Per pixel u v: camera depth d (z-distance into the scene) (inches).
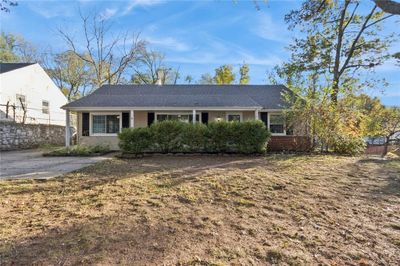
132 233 144.1
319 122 506.0
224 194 223.8
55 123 933.8
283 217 178.9
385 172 320.2
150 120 654.5
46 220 159.8
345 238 150.6
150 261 117.5
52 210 178.4
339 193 236.5
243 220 170.7
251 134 478.3
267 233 153.2
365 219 179.5
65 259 115.6
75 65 1293.1
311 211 191.2
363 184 266.7
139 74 1379.2
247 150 478.9
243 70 1363.2
